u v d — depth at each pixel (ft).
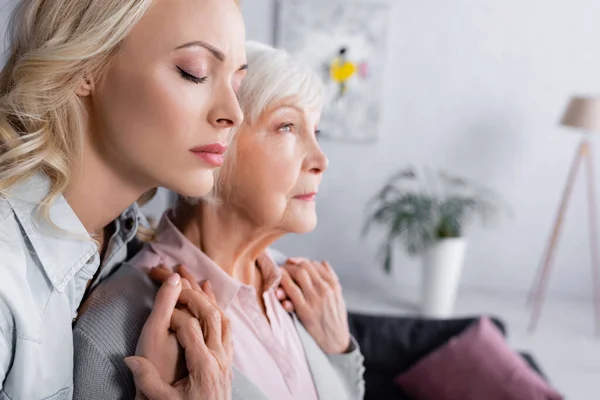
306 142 3.43
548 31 16.29
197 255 3.52
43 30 2.79
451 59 16.51
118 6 2.63
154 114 2.69
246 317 3.55
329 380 3.79
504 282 17.26
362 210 17.26
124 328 3.13
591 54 16.29
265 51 3.40
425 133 16.84
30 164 2.78
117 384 3.03
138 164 2.80
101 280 3.49
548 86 16.46
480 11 16.30
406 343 8.82
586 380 12.35
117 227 3.50
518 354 9.15
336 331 4.03
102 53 2.70
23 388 2.75
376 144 16.96
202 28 2.67
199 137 2.75
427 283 15.15
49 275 2.85
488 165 16.85
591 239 16.84
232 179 3.39
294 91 3.33
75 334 3.09
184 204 3.67
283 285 3.97
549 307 16.33
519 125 16.62
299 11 16.40
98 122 2.85
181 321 2.99
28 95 2.73
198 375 2.84
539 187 16.81
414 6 16.37
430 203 15.19
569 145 16.60
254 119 3.32
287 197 3.48
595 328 15.07
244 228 3.55
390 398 8.42
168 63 2.67
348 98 16.66
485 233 17.12
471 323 9.04
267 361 3.51
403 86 16.67
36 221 2.87
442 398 8.25
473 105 16.66
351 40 16.47
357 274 17.54
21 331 2.72
